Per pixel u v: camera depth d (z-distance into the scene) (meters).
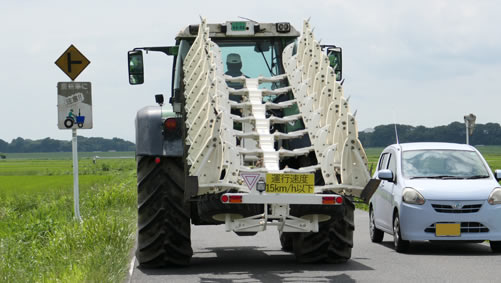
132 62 11.96
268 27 11.27
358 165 9.01
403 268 10.27
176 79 11.34
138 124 10.20
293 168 10.18
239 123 10.27
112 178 54.12
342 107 9.20
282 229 9.23
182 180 10.20
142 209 10.17
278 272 9.83
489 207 12.57
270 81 10.73
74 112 16.28
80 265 9.52
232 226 9.16
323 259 10.62
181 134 10.08
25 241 13.08
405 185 13.05
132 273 9.84
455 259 11.49
